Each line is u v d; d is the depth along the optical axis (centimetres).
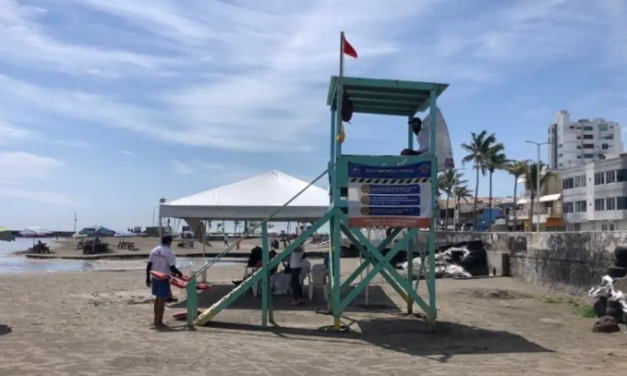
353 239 1274
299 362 824
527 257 1984
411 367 804
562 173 7362
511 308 1447
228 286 1866
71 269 3272
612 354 898
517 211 9225
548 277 1797
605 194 6397
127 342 948
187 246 6400
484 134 8238
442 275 2261
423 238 3212
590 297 1463
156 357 834
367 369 789
